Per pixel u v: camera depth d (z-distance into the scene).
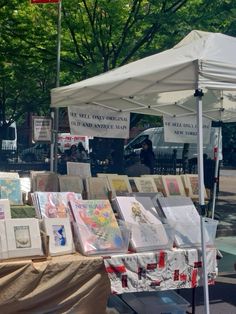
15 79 19.94
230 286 6.59
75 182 6.14
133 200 4.87
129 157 18.61
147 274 4.35
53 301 4.06
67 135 24.36
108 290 4.24
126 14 12.84
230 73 4.54
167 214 4.80
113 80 5.38
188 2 12.24
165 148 21.81
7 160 22.77
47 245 4.15
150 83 5.16
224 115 7.97
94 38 13.27
